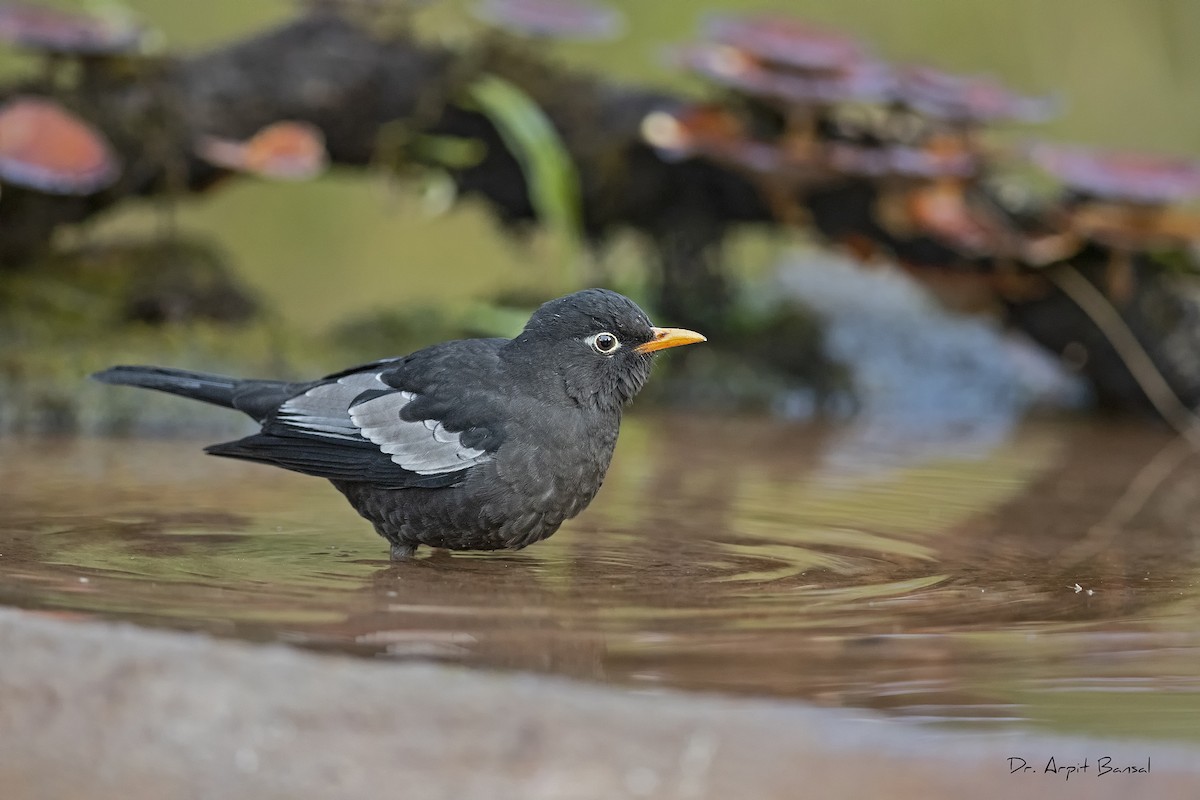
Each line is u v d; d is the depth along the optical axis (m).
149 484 10.74
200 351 14.20
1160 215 14.96
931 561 8.64
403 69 14.95
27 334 13.71
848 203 15.55
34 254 14.38
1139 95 20.84
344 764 5.00
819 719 5.27
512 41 15.55
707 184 15.73
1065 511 10.42
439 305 16.16
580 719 5.21
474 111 15.18
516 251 16.92
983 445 13.68
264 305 15.46
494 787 4.84
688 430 14.12
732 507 10.33
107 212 14.64
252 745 5.14
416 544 9.23
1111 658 6.30
